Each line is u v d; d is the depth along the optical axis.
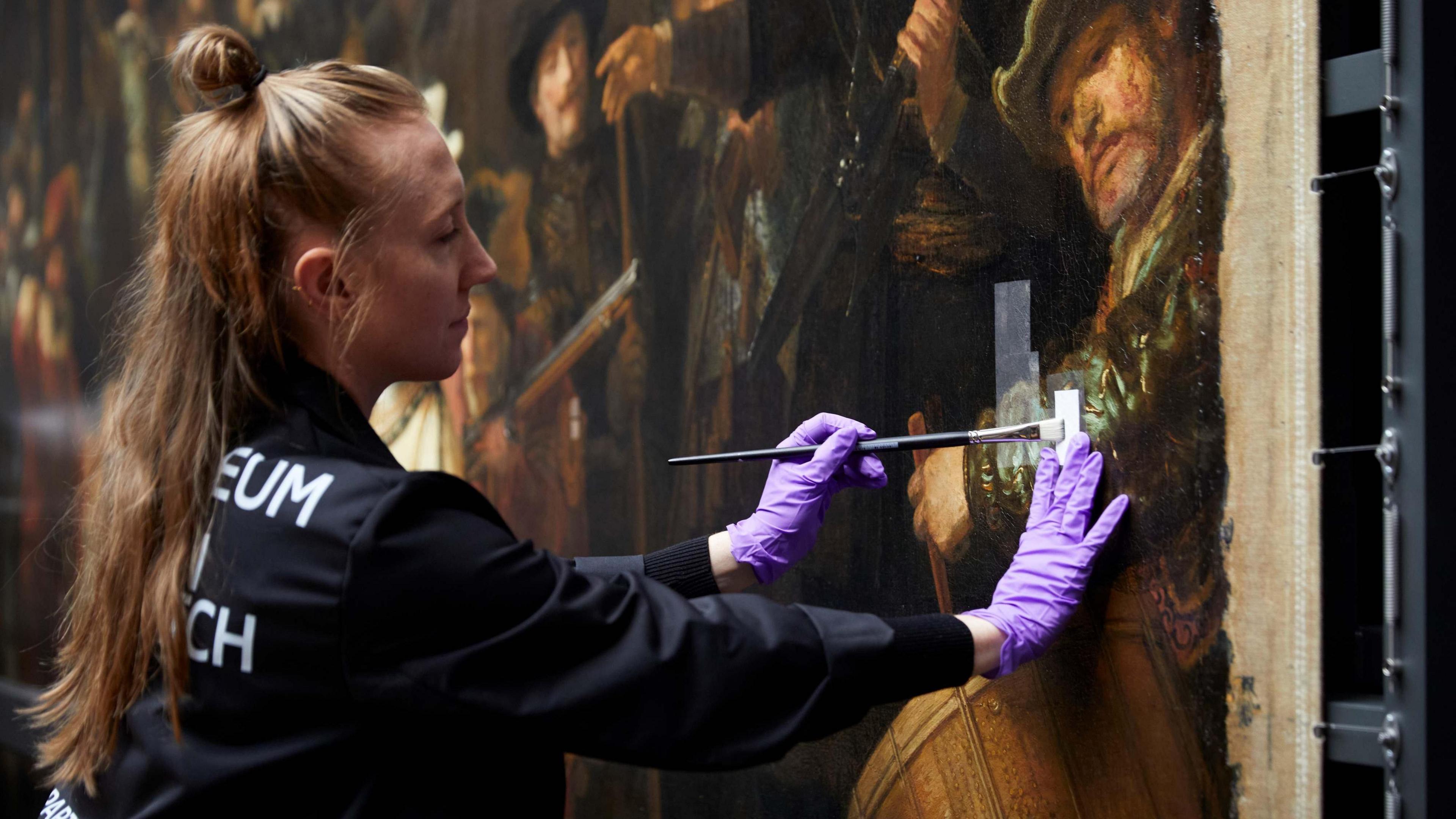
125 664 0.96
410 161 0.95
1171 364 1.08
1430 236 0.91
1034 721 1.22
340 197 0.92
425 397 2.29
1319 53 0.97
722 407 1.67
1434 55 0.91
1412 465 0.91
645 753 0.84
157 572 0.94
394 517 0.84
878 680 0.91
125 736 0.96
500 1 2.12
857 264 1.46
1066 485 1.13
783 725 0.87
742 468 1.63
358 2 2.44
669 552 1.24
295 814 0.87
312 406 0.95
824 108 1.51
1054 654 1.20
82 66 3.22
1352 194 1.01
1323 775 0.96
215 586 0.89
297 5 2.58
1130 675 1.12
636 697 0.85
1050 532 1.11
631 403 1.84
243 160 0.91
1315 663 0.97
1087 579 1.09
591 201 1.93
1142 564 1.11
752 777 1.61
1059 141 1.20
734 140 1.66
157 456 0.98
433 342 1.00
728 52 1.67
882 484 1.24
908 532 1.38
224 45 0.95
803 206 1.54
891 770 1.40
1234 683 1.02
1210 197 1.05
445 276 0.99
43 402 3.41
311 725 0.87
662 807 1.76
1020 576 1.08
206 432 0.94
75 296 3.25
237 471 0.93
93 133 3.18
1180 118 1.08
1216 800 1.04
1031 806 1.22
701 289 1.72
